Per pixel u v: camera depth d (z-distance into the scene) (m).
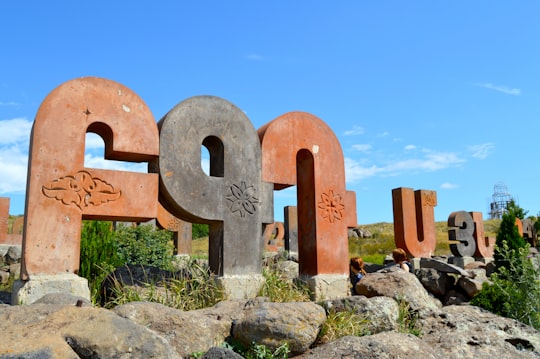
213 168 8.27
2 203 16.38
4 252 14.91
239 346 5.12
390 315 6.14
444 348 5.79
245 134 8.29
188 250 19.64
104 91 7.03
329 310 6.23
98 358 3.48
